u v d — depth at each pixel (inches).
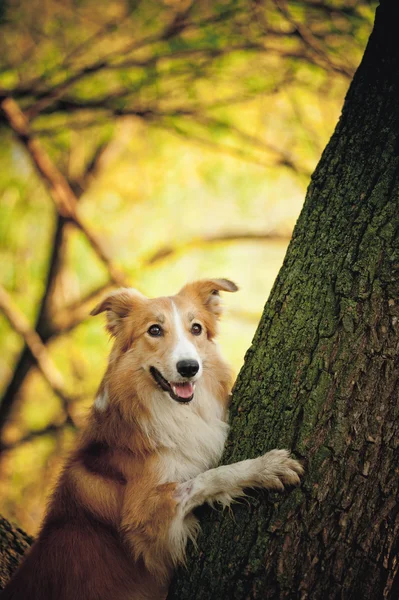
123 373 148.2
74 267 356.2
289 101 318.0
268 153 333.4
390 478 106.6
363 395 109.6
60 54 313.7
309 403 112.7
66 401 338.3
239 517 115.0
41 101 318.0
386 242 114.4
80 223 327.0
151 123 334.0
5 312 330.6
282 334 120.5
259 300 377.1
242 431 121.2
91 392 346.9
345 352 112.3
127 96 319.3
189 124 327.6
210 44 302.2
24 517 334.6
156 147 349.1
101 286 358.6
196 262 367.9
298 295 121.0
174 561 128.7
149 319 151.0
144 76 312.8
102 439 146.5
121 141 351.6
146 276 358.3
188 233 363.3
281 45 302.2
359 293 114.0
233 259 377.7
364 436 108.0
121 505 138.4
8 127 321.1
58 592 135.8
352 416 109.2
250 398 122.0
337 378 111.6
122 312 156.6
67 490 144.4
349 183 121.9
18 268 345.4
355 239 117.5
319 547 106.1
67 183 341.1
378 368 110.0
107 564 136.9
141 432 143.3
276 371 119.1
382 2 127.0
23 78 313.3
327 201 123.8
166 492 133.1
